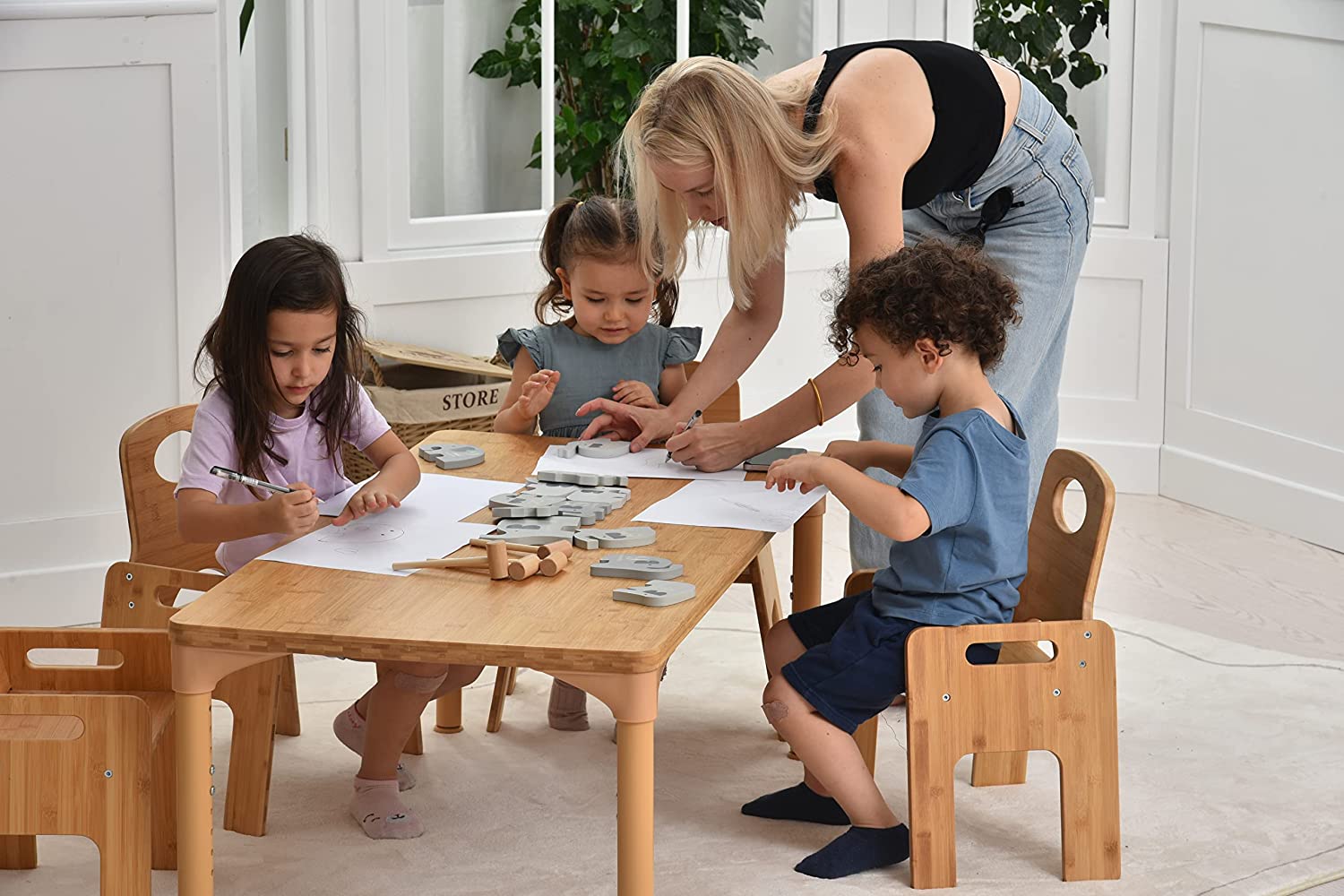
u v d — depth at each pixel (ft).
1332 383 13.00
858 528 9.89
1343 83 12.57
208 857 6.42
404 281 13.05
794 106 7.97
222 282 11.58
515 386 9.65
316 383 7.82
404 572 6.75
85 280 11.19
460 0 13.30
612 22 14.06
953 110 8.23
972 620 7.53
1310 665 10.52
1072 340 14.75
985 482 7.39
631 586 6.52
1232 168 13.64
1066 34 14.61
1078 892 7.48
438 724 9.36
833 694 7.55
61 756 6.39
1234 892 7.50
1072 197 9.13
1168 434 14.58
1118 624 11.33
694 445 8.38
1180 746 9.23
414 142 13.30
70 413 11.30
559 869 7.70
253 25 13.96
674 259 8.47
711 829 8.13
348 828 8.12
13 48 10.68
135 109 11.14
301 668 10.36
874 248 7.88
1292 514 13.42
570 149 14.28
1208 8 13.61
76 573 11.41
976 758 8.68
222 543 8.26
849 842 7.64
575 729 9.40
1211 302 14.01
